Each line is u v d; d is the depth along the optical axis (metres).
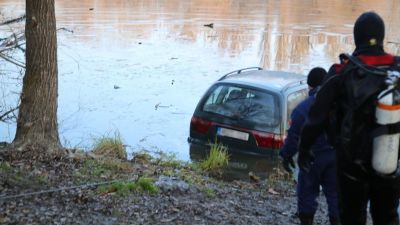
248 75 11.37
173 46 25.91
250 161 10.09
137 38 27.84
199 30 31.33
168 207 6.36
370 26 3.58
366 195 3.65
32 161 7.74
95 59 21.97
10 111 10.70
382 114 3.33
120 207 6.05
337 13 42.53
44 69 8.42
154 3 45.62
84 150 9.81
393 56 3.59
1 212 5.36
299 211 5.94
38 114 8.42
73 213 5.63
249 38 29.05
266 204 7.45
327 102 3.62
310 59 23.77
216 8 43.66
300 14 41.22
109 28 30.83
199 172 9.52
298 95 10.61
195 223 5.93
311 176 5.82
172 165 9.74
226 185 8.56
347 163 3.56
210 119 10.61
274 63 22.55
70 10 38.69
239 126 10.26
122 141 11.22
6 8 32.56
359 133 3.43
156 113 14.47
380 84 3.38
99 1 45.56
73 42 25.80
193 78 19.06
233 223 6.17
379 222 3.72
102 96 16.11
